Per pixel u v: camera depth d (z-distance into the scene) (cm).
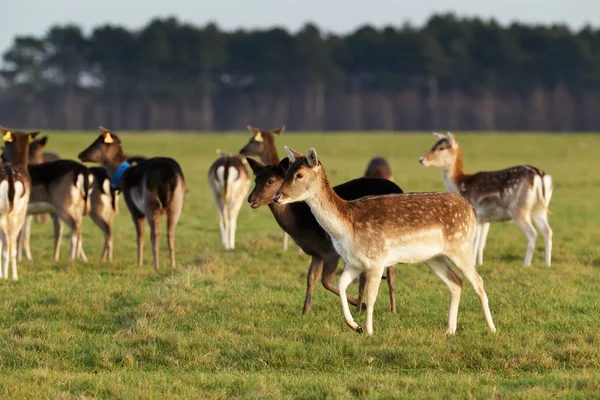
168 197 3531
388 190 2753
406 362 2086
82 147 11850
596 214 5750
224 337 2295
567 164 10675
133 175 3653
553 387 1845
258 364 2095
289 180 2291
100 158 3888
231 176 4259
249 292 2931
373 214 2314
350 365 2089
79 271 3447
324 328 2388
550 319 2527
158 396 1817
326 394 1827
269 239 4478
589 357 2105
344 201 2338
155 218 3528
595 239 4506
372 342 2247
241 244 4369
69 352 2192
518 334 2328
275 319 2538
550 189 3638
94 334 2383
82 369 2084
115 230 5072
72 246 3756
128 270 3428
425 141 14125
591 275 3322
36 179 3719
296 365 2088
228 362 2119
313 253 2655
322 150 12738
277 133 4094
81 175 3747
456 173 3856
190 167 9806
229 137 14675
